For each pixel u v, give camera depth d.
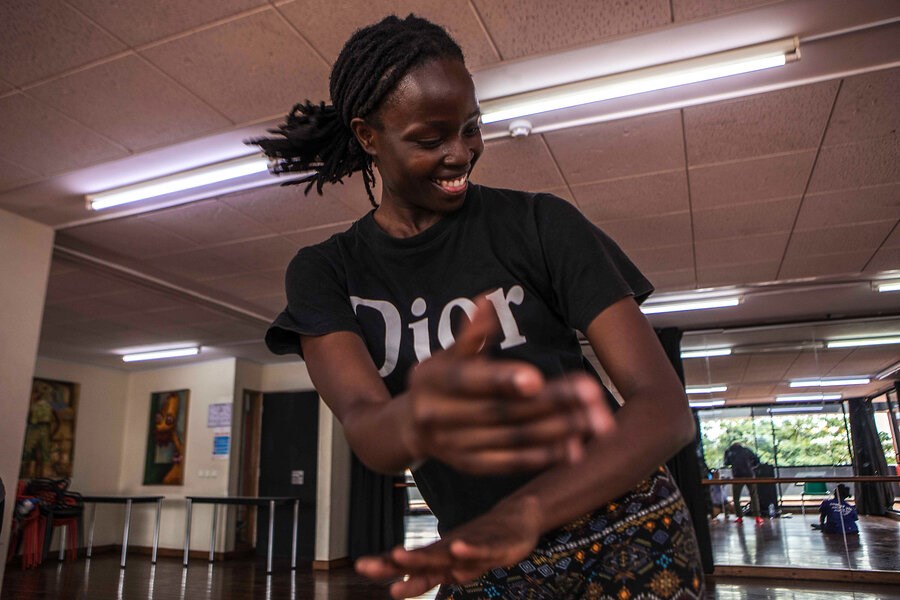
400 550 0.40
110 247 5.40
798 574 7.42
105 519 10.35
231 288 6.60
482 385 0.30
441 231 0.84
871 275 6.36
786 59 3.04
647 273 6.26
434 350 0.82
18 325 4.60
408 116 0.76
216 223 4.93
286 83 3.26
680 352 8.40
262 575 7.85
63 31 2.87
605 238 0.79
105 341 8.86
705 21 2.87
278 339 0.86
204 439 10.00
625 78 3.24
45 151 3.86
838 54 3.09
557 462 0.31
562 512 0.49
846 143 3.91
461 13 2.80
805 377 7.92
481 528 0.44
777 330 8.13
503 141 3.84
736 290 6.84
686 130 3.75
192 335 8.52
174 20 2.81
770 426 7.94
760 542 7.70
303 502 9.51
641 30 2.93
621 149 3.96
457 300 0.82
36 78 3.19
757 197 4.63
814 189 4.51
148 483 10.38
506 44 3.00
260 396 10.42
